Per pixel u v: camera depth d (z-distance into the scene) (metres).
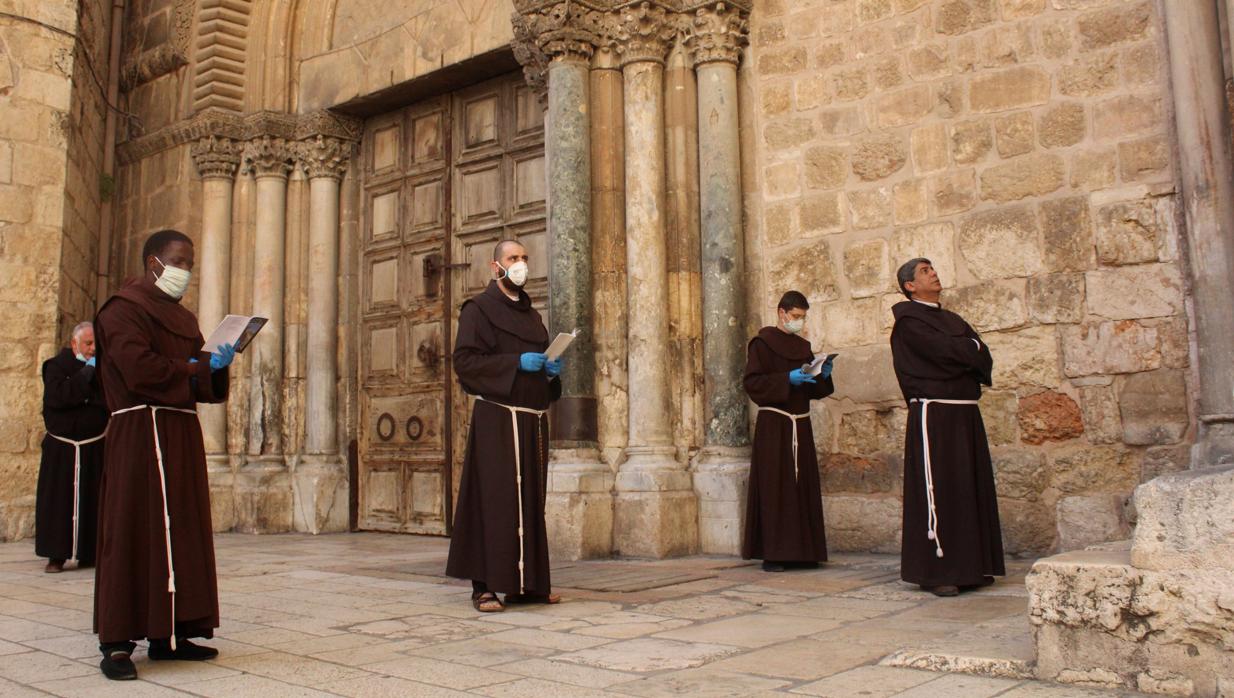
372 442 10.71
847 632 4.23
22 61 10.22
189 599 3.79
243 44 11.52
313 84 11.20
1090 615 3.25
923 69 7.20
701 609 4.95
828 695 3.15
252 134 11.16
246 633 4.47
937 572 5.19
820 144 7.65
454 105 10.34
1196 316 5.61
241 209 11.33
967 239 6.87
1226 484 3.09
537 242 9.33
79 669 3.79
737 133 7.93
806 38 7.79
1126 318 6.19
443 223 10.25
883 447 7.18
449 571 5.09
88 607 5.48
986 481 5.36
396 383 10.53
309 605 5.29
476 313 5.23
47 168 10.30
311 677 3.56
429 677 3.52
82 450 7.46
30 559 8.22
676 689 3.26
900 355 5.46
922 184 7.13
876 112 7.40
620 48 8.10
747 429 7.70
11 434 9.83
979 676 3.39
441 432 10.02
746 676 3.43
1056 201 6.52
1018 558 6.44
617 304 7.91
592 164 8.05
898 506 7.08
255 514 10.55
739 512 7.31
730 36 7.92
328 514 10.55
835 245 7.51
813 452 6.67
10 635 4.55
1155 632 3.13
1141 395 6.10
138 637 3.69
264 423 10.91
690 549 7.41
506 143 9.73
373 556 7.97
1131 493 6.08
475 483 5.12
